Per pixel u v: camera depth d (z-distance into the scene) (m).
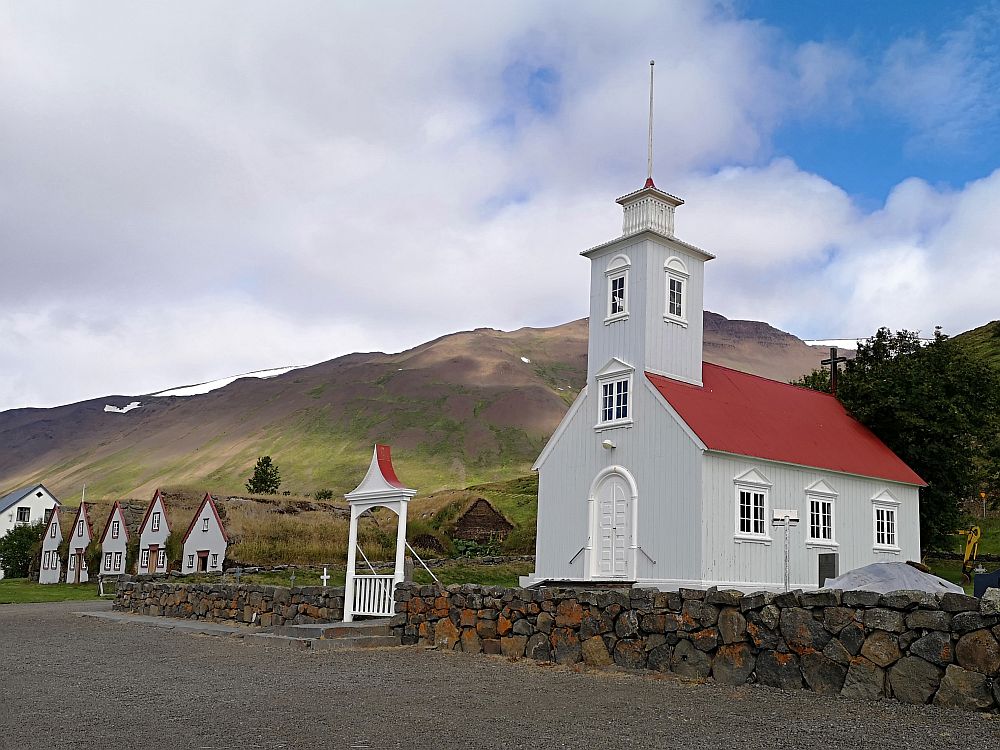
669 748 8.60
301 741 8.95
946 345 39.28
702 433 25.55
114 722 9.92
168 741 8.94
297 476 183.12
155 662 15.65
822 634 11.48
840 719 9.80
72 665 15.28
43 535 79.50
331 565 49.59
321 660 15.77
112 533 66.38
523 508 74.25
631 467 27.45
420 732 9.38
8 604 38.22
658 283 29.17
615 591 14.32
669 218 30.22
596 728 9.56
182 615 26.64
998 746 8.45
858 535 30.02
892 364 37.88
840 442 31.69
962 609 10.21
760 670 12.09
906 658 10.62
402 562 20.31
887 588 14.71
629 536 27.09
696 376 29.72
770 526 26.88
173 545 58.34
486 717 10.21
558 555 29.52
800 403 33.72
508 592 16.23
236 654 16.80
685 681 12.59
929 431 35.12
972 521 46.78
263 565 48.75
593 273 30.98
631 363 28.47
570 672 13.84
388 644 18.34
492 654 16.27
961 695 10.06
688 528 25.20
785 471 27.72
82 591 52.31
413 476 174.50
